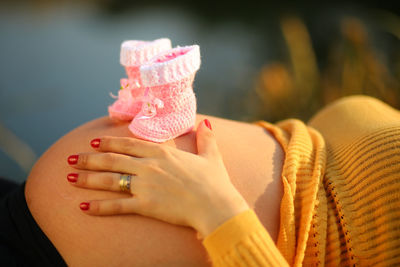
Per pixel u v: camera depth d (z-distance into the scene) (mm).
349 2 5090
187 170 850
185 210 818
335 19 4547
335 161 1002
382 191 876
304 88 2463
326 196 953
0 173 2240
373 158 910
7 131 2480
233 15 5348
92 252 887
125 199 873
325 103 2355
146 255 860
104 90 3346
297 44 2531
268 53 3914
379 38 3148
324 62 3236
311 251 896
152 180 850
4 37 4383
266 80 2559
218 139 1048
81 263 894
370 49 2275
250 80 3215
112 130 1061
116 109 1069
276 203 935
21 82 3396
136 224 878
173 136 977
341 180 953
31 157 2398
